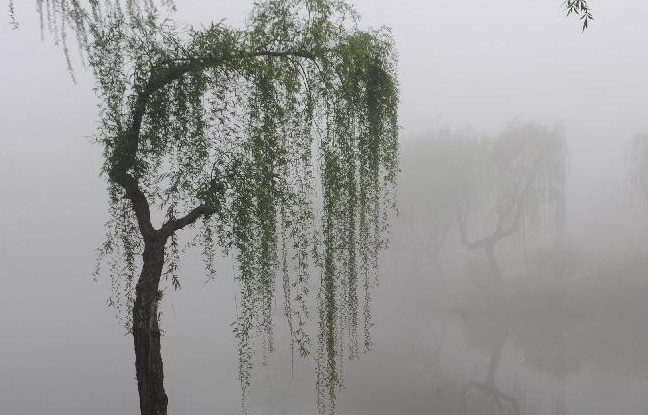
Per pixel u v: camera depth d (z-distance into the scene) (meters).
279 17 4.54
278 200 4.62
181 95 4.25
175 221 4.23
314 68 4.73
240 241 4.34
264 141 4.34
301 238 4.79
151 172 4.35
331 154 4.87
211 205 4.15
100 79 4.15
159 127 4.32
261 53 4.44
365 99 5.07
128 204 4.67
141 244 4.82
